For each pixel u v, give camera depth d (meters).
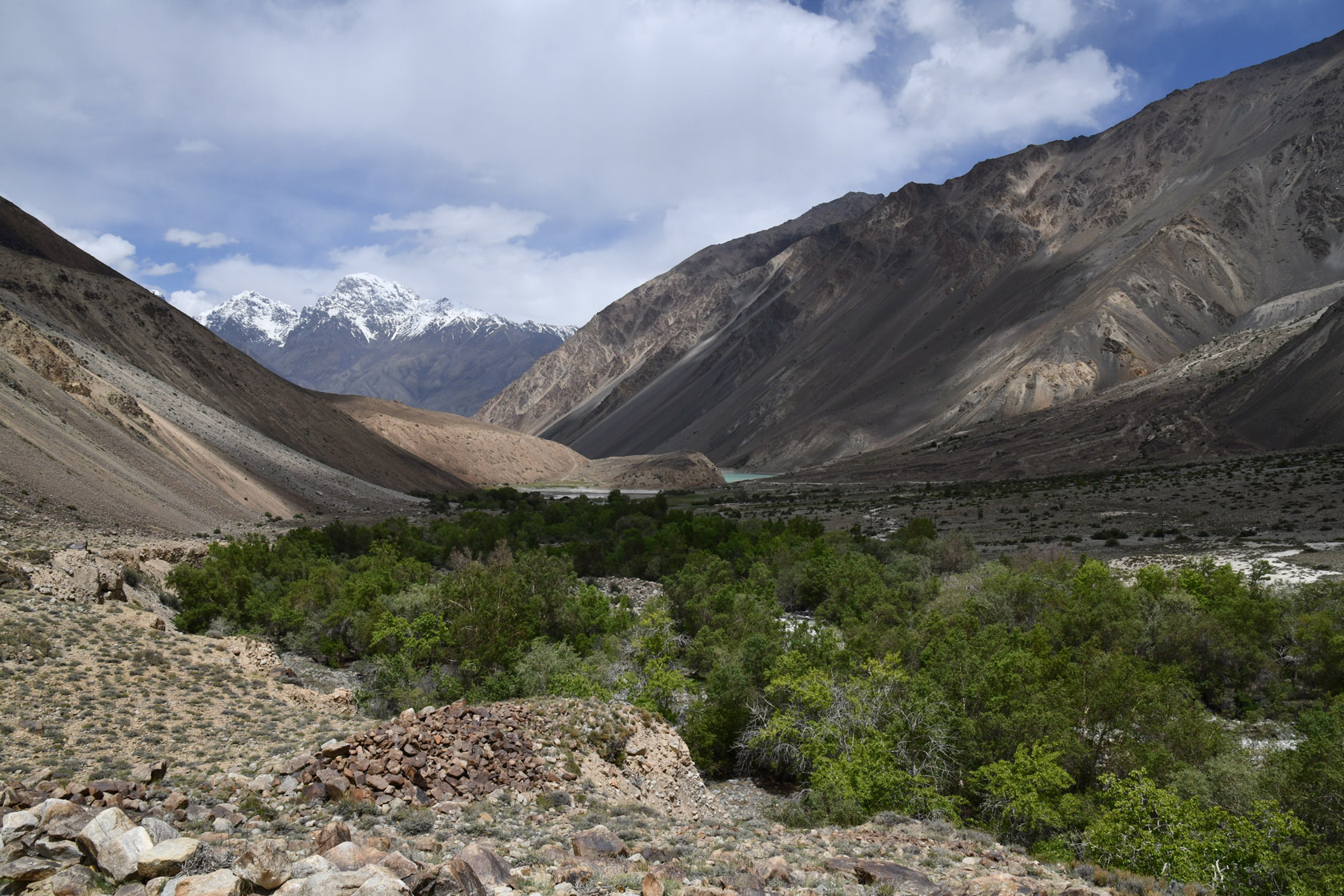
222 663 27.70
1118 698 26.72
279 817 14.31
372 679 37.09
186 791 14.47
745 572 69.75
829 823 22.64
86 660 24.61
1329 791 21.66
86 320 122.19
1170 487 121.50
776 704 31.75
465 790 17.64
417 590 46.50
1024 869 15.93
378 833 13.92
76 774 16.06
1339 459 119.38
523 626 39.19
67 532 51.56
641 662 40.62
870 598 53.50
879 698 28.86
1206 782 23.14
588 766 21.31
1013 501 127.56
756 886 12.27
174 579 46.16
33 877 8.82
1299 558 68.06
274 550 63.66
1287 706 37.66
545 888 11.15
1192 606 45.19
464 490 186.00
